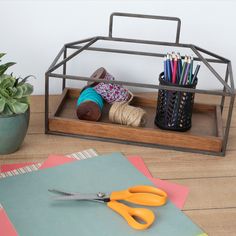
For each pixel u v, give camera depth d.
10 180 0.82
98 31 1.18
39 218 0.73
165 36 1.19
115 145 0.96
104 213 0.75
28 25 1.15
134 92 1.23
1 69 0.89
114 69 1.22
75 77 0.94
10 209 0.75
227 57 1.24
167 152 0.95
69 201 0.77
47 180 0.82
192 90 0.92
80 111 0.99
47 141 0.96
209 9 1.18
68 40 1.18
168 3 1.16
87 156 0.91
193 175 0.88
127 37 1.19
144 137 0.97
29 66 1.19
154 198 0.77
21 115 0.88
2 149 0.90
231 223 0.75
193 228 0.73
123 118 0.98
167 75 0.96
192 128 1.02
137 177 0.85
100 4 1.15
